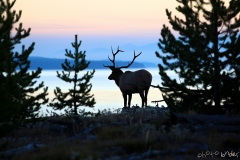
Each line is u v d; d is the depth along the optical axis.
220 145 47.88
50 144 45.91
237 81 62.34
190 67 63.53
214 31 63.66
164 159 40.03
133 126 54.69
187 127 52.72
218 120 54.38
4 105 46.06
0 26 48.41
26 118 64.81
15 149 45.03
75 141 47.19
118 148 42.28
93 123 62.84
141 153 41.78
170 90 64.75
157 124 54.88
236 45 62.44
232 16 62.72
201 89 63.72
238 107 63.41
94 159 37.56
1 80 57.38
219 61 63.59
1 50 49.41
